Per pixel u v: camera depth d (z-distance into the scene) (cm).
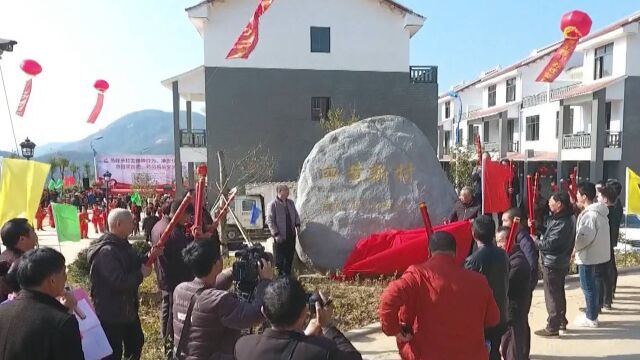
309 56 2280
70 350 238
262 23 2245
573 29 1016
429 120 2352
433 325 300
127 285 399
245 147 2261
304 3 2262
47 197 2416
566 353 514
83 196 2442
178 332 308
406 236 791
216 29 2206
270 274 343
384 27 2309
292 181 2225
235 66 2233
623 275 866
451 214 849
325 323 252
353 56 2303
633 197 818
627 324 599
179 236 505
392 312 303
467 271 313
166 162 3422
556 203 546
